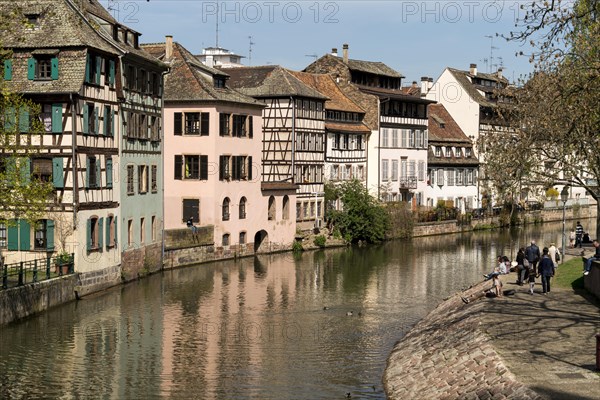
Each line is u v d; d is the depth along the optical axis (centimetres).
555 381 2283
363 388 2834
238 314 4097
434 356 2909
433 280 5322
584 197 11712
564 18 2692
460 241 8012
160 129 5694
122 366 3100
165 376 2977
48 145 4353
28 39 4372
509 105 6719
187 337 3575
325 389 2823
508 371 2395
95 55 4559
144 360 3188
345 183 7762
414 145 9494
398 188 9200
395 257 6638
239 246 6475
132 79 5178
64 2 4478
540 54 2723
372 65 9719
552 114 4275
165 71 5741
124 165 5025
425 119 9681
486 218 9506
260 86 7462
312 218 7519
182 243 5878
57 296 4169
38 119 4366
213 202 6191
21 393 2770
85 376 2967
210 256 6153
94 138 4588
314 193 7575
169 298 4503
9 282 3947
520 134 4809
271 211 6919
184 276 5366
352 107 8506
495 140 5738
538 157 4753
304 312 4175
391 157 9081
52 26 4412
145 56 5344
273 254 6775
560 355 2577
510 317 3197
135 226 5203
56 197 4372
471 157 10606
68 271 4362
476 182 10656
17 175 3703
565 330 2942
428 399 2523
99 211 4647
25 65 4378
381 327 3819
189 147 6219
